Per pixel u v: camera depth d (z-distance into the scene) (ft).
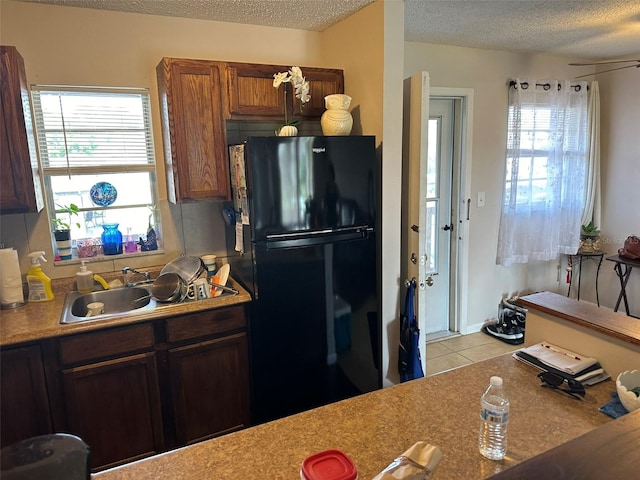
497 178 12.93
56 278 8.27
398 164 8.48
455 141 12.34
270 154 7.22
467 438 3.84
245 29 9.12
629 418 2.34
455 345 12.41
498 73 12.35
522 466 2.01
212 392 7.70
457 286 12.96
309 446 3.80
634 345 4.50
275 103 8.43
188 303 7.34
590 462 2.01
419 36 10.57
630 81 13.34
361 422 4.14
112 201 8.64
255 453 3.74
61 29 7.77
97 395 6.81
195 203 8.84
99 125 8.32
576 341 5.13
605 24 9.68
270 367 7.85
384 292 8.71
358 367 8.64
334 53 9.42
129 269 8.52
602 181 14.44
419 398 4.54
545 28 9.98
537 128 12.76
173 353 7.26
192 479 3.44
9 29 7.45
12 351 6.22
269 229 7.39
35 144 7.56
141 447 7.25
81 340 6.59
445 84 11.64
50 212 8.20
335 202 7.82
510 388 4.67
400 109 8.32
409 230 8.95
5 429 6.23
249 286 7.85
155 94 8.54
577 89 13.16
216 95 7.94
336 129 8.16
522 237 13.21
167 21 8.48
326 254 7.91
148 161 8.77
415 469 2.82
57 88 7.88
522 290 14.15
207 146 8.02
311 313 7.98
